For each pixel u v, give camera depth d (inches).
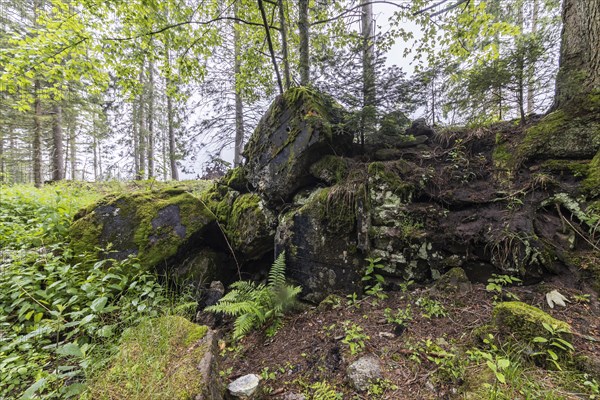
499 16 291.6
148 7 195.5
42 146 502.9
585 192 103.7
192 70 235.9
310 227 137.9
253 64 245.3
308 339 101.4
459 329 87.4
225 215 183.5
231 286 134.4
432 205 128.6
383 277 122.0
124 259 136.2
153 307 116.9
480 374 69.7
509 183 123.0
